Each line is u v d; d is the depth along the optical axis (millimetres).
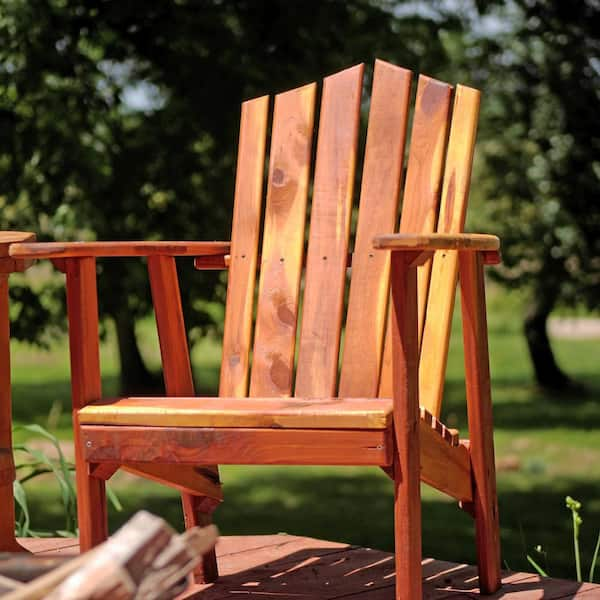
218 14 8742
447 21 10227
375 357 3104
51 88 8148
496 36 15047
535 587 3141
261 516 10758
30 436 14625
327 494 12219
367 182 3248
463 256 3031
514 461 13133
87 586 1953
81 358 2793
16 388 19672
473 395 3049
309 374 3164
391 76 3283
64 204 8258
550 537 9461
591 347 24375
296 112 3379
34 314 8445
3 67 7883
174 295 3127
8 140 7934
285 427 2604
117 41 8555
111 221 8688
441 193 3193
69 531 4125
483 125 15875
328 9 8844
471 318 3041
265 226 3338
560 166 15250
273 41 8773
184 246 3104
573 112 14938
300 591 3123
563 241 15195
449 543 9352
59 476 4156
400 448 2586
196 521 3195
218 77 8469
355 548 3621
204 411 2645
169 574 2027
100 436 2721
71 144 8047
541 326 18766
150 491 11961
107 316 8656
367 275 3168
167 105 8969
